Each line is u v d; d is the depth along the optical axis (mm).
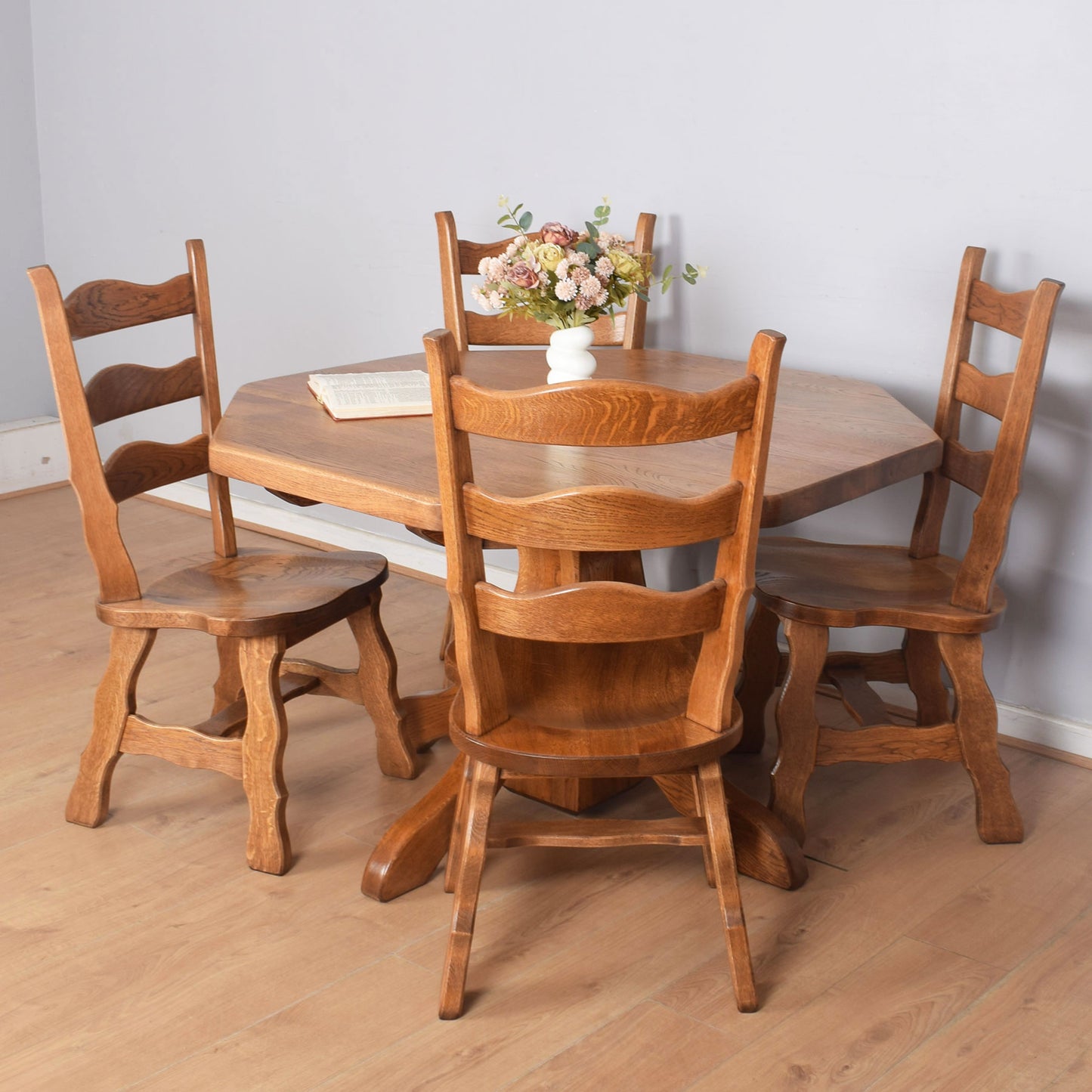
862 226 2605
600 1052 1695
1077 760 2543
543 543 1576
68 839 2195
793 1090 1630
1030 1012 1788
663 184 2854
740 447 1596
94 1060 1669
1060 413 2459
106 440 4266
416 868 2062
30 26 4027
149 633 2104
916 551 2398
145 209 3912
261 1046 1699
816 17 2559
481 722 1713
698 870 2137
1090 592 2490
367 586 2232
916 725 2484
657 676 1891
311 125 3432
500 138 3088
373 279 3432
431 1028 1739
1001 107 2389
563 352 2256
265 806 2072
